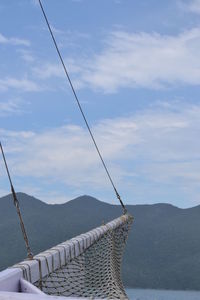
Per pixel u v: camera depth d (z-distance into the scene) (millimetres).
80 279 17078
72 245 17797
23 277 13062
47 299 9344
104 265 19234
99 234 21344
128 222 26594
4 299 9438
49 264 15281
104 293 14352
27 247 14656
